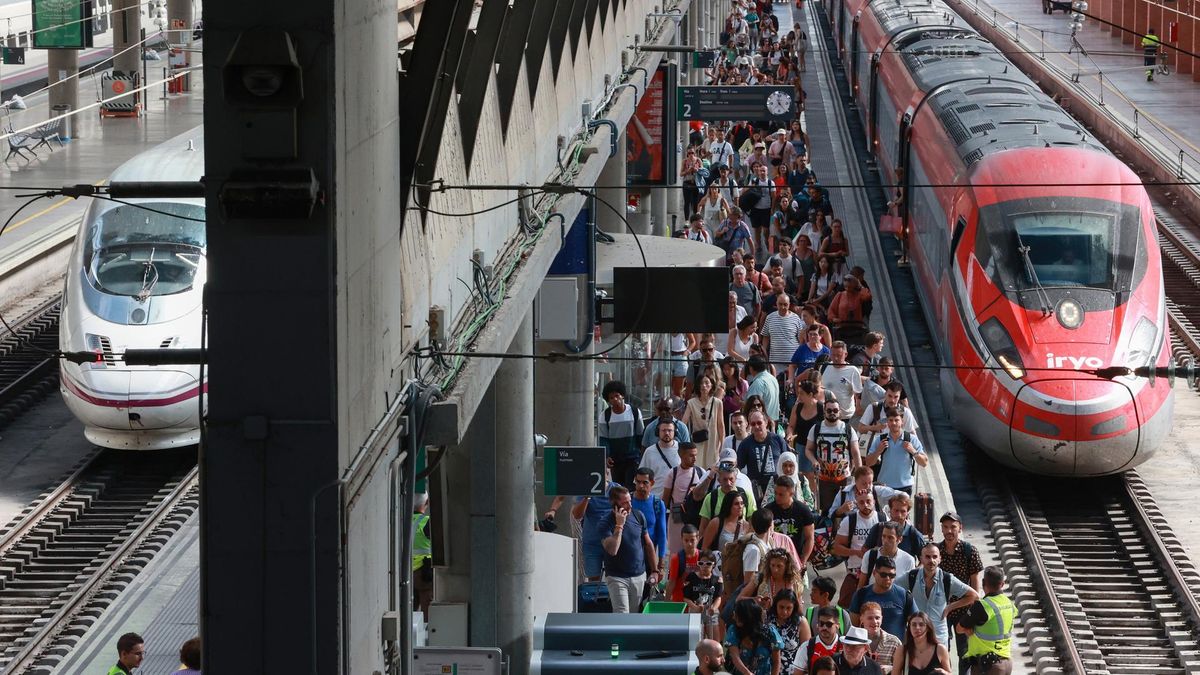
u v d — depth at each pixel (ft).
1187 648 153.79
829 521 147.02
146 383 182.39
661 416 147.95
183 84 480.64
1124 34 613.93
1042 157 201.67
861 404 177.17
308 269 62.08
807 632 113.09
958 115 234.17
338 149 62.18
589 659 110.11
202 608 63.77
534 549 125.80
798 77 433.07
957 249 201.98
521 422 120.88
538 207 123.85
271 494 63.26
